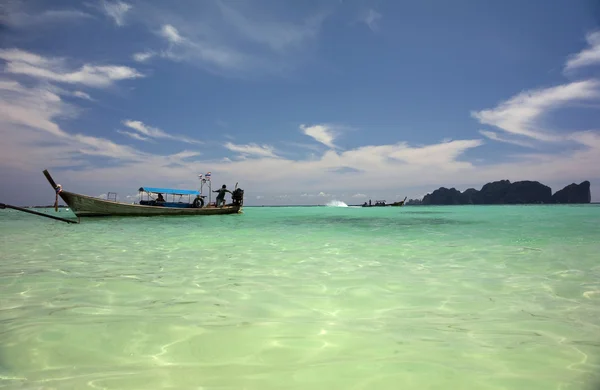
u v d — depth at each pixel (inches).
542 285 173.3
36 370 82.6
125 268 222.4
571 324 116.9
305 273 205.5
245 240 383.2
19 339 102.1
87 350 94.8
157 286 174.1
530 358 89.4
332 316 126.6
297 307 138.1
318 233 468.4
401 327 114.5
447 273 203.2
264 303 143.7
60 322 118.0
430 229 525.7
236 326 115.0
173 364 86.4
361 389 73.9
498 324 117.1
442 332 109.4
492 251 288.0
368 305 140.9
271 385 75.7
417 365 85.4
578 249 295.1
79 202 764.6
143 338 103.8
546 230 486.0
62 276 197.5
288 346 98.1
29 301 146.2
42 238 404.8
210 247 325.7
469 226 585.0
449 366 84.8
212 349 95.9
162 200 964.0
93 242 367.6
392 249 306.0
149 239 393.7
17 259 257.9
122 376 79.7
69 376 79.6
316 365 85.8
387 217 1000.9
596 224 601.3
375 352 93.7
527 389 73.4
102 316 125.2
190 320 121.2
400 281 183.5
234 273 206.4
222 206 1062.4
